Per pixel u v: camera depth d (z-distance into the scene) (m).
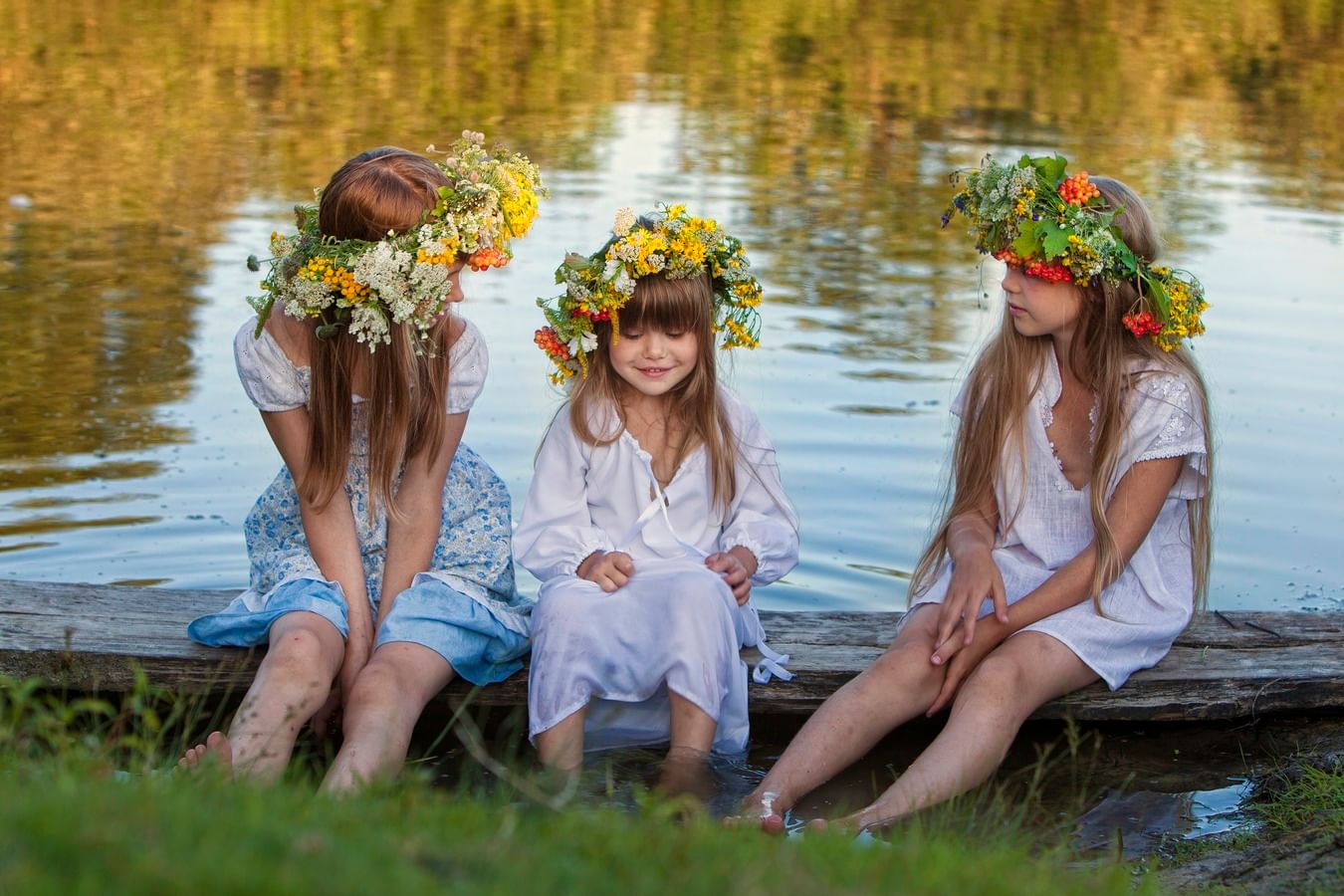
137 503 5.46
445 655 3.69
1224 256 8.91
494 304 7.75
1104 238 3.73
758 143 12.05
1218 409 6.59
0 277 8.17
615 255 3.80
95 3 18.23
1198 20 19.25
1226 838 3.36
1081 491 3.94
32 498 5.46
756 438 4.08
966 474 4.06
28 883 1.82
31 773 2.58
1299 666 3.97
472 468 4.15
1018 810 3.42
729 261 3.98
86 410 6.35
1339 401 6.71
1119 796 3.61
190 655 3.87
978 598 3.71
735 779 3.66
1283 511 5.63
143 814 2.11
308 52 15.97
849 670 3.97
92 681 3.87
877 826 3.23
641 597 3.71
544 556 3.91
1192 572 4.05
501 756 3.74
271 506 4.04
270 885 1.87
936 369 7.03
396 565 3.87
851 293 8.22
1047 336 3.96
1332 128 13.26
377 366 3.79
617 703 3.79
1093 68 16.11
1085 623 3.78
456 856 2.14
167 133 12.00
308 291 3.66
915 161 11.58
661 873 2.21
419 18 18.22
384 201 3.75
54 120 12.42
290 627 3.58
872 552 5.24
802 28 18.38
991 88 14.90
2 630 3.94
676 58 16.30
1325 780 3.56
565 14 18.89
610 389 4.00
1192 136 12.71
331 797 2.55
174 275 8.30
